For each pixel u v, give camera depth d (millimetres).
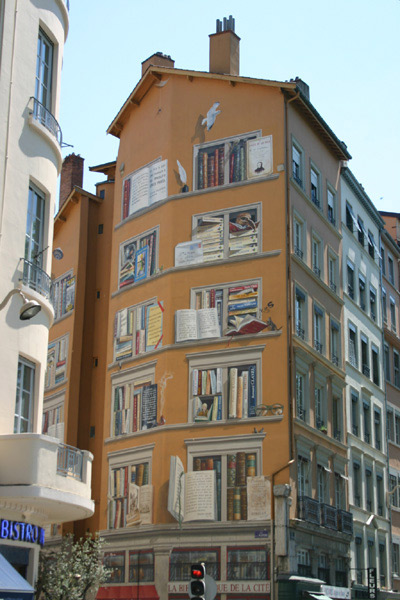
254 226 35219
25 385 19672
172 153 37688
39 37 21484
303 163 37375
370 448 42781
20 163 19844
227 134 36844
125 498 35281
